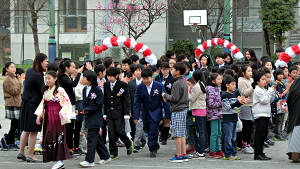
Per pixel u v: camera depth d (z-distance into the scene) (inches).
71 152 405.1
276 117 482.6
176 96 369.7
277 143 468.4
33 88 369.4
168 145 459.2
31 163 371.6
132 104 452.8
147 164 365.7
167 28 925.2
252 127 418.9
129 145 395.9
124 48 861.8
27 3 1039.6
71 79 406.6
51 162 376.5
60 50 973.8
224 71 436.5
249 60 538.6
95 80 360.2
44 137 342.6
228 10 727.1
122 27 1039.0
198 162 373.1
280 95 464.1
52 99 341.1
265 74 379.9
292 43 1002.7
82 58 970.1
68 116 336.2
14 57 1176.8
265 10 976.9
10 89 426.6
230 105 374.0
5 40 1226.6
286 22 957.8
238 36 985.5
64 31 1135.6
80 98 410.3
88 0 1150.3
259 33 1006.4
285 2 960.9
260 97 372.2
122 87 385.7
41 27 1182.9
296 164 363.3
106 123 423.2
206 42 568.4
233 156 385.4
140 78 455.8
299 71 503.2
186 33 983.6
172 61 462.0
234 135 387.2
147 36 1021.8
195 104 386.3
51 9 772.6
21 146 379.2
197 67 511.8
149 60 466.3
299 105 362.9
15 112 429.7
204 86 387.5
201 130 388.2
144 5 1007.0
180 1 979.3
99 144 367.2
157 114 393.4
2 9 1107.3
